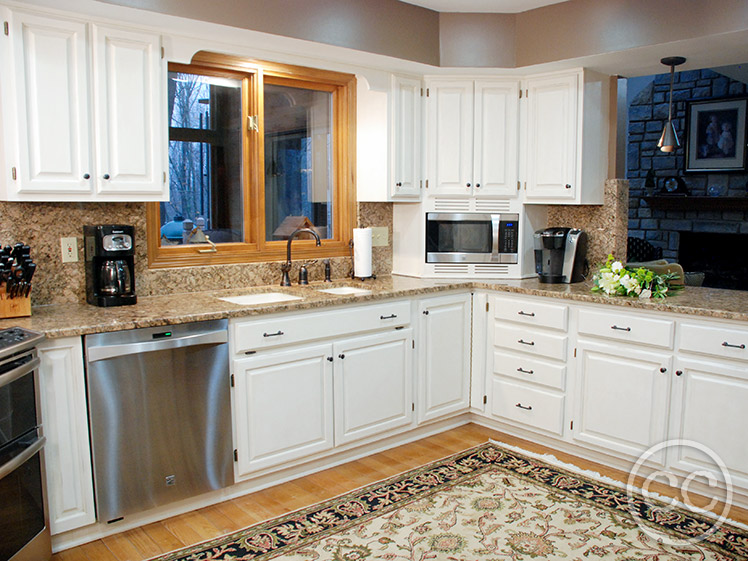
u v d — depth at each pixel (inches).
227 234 134.3
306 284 139.7
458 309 146.5
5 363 77.6
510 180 151.8
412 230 157.8
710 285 261.1
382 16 130.5
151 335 98.2
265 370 112.3
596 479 119.4
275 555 93.0
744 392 104.4
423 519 103.7
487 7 137.0
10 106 94.5
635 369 118.7
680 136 260.5
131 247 110.1
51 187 99.1
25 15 94.4
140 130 107.7
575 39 131.4
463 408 150.2
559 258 143.8
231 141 133.0
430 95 150.8
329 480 120.0
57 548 93.9
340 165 152.6
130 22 104.6
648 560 91.3
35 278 107.7
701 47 122.7
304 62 133.6
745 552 93.9
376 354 130.1
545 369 134.1
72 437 92.6
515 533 99.0
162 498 102.3
